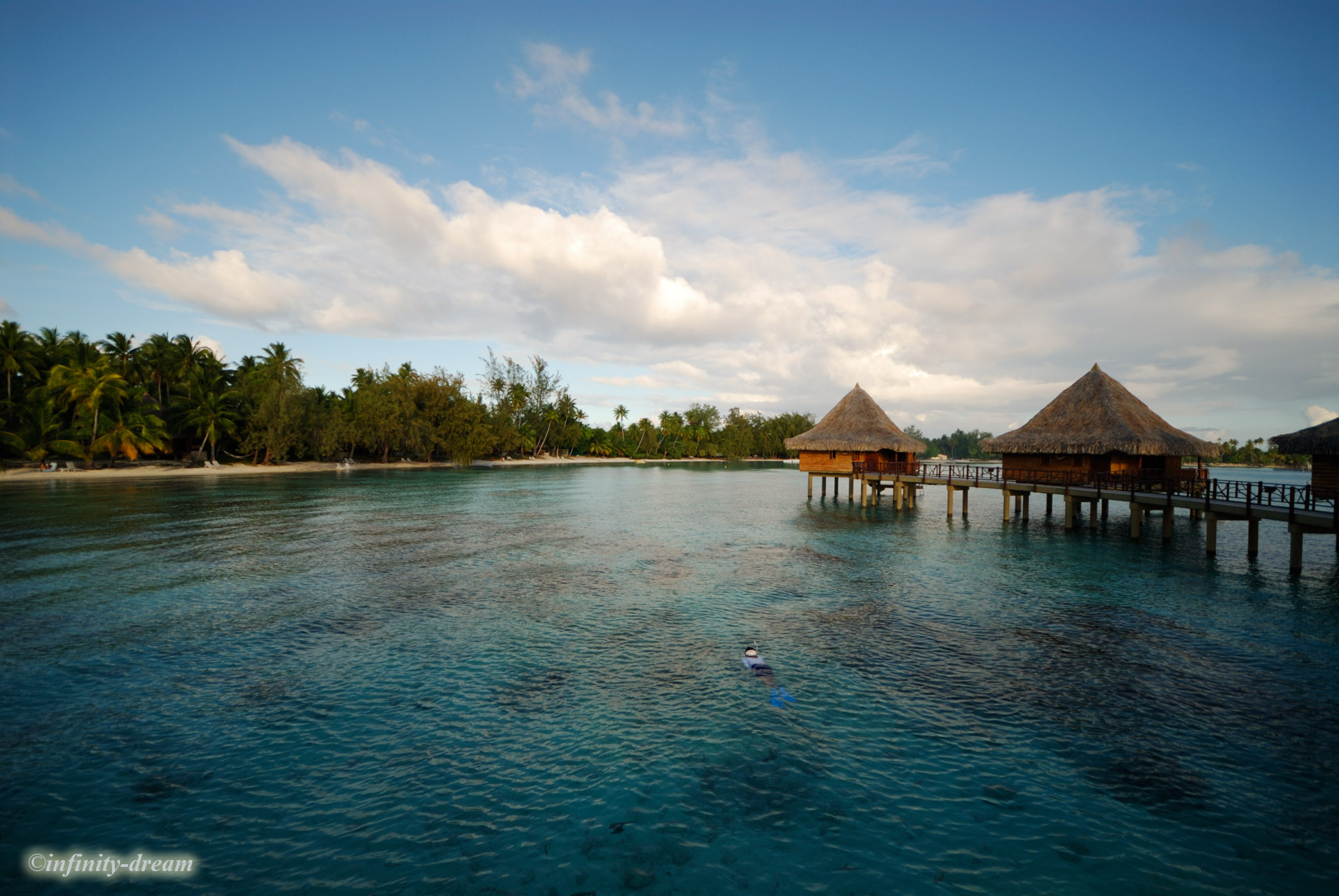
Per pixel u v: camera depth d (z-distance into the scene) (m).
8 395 64.62
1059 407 36.00
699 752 9.48
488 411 107.88
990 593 18.97
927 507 45.00
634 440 161.38
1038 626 15.69
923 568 22.61
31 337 66.75
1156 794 8.43
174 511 36.84
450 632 15.02
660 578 20.97
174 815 7.83
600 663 13.06
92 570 21.28
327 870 6.91
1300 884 6.76
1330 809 8.08
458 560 23.80
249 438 77.00
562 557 24.58
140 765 8.98
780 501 48.81
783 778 8.79
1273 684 12.02
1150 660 13.27
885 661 13.24
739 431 177.25
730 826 7.76
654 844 7.42
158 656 13.24
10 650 13.52
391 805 8.10
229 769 8.90
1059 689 11.82
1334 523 19.20
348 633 14.86
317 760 9.12
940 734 10.07
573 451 153.88
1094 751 9.55
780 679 12.24
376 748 9.51
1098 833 7.64
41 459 64.69
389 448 97.38
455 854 7.20
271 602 17.50
